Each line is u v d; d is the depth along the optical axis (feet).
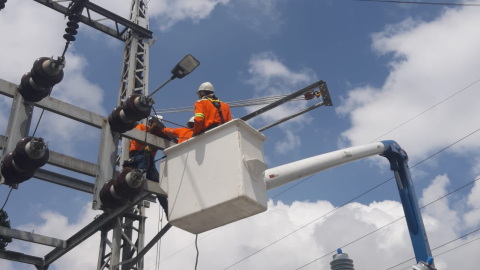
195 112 19.90
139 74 37.76
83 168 22.22
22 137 19.80
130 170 19.53
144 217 30.30
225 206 16.63
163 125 23.16
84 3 33.86
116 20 37.91
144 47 38.04
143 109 20.88
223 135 17.43
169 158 18.71
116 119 21.47
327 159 30.01
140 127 25.40
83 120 21.71
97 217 23.35
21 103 20.13
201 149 17.83
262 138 18.12
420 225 39.29
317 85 29.53
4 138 20.11
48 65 19.19
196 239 18.71
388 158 41.65
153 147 23.97
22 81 19.83
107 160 21.49
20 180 18.54
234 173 16.65
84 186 26.21
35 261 25.68
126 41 39.09
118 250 26.73
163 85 21.72
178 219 17.39
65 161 21.76
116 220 27.32
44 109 20.85
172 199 17.84
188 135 23.06
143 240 29.58
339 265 20.38
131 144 25.03
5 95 20.36
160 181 18.92
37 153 17.98
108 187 19.63
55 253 25.43
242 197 16.20
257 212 17.19
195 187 17.38
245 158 16.89
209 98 20.74
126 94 36.14
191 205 17.24
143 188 20.77
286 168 22.62
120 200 19.65
